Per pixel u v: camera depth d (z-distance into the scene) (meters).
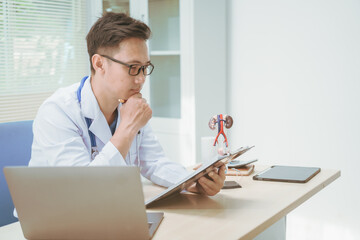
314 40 2.79
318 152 2.84
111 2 3.09
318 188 1.54
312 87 2.82
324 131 2.80
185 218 1.20
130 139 1.40
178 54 2.97
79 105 1.49
